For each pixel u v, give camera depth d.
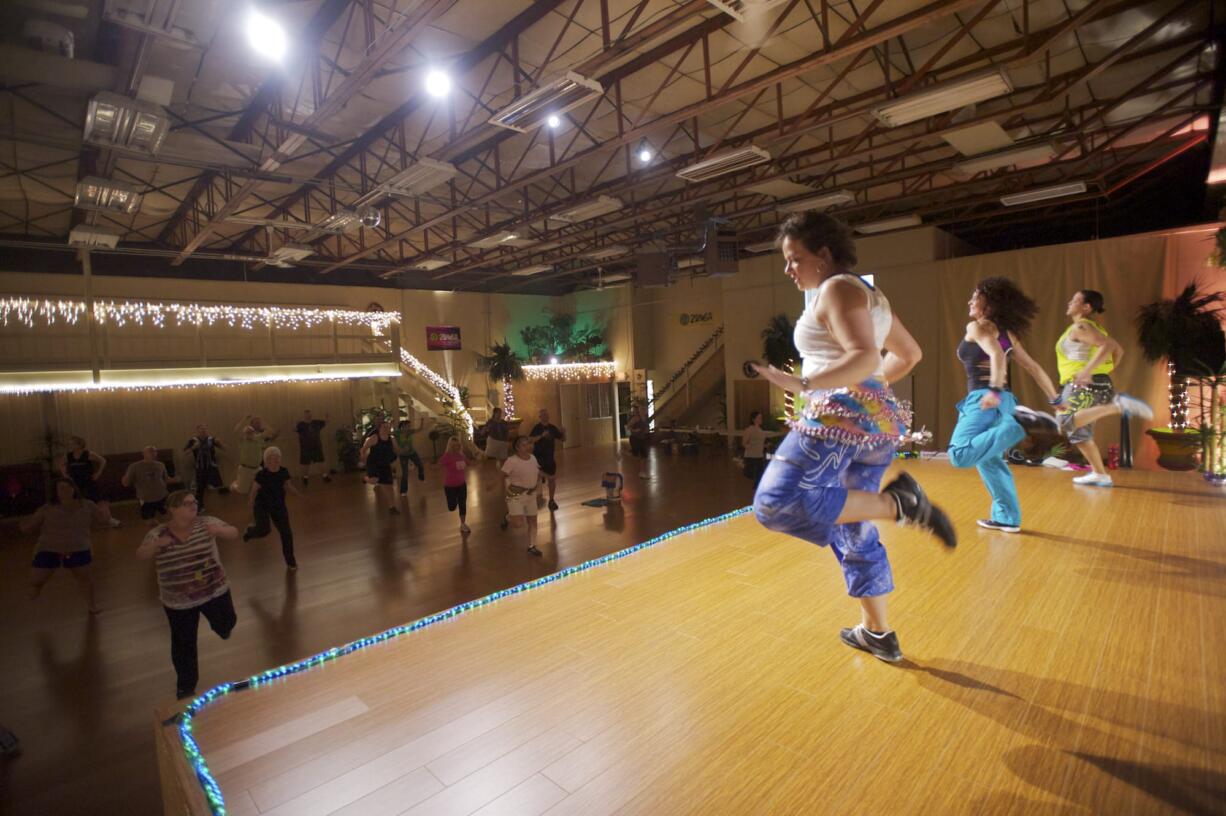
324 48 7.35
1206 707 1.93
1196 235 10.81
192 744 2.05
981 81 6.24
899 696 2.11
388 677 2.47
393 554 8.55
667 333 21.84
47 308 13.88
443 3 5.11
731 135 10.77
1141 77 8.77
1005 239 17.48
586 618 2.91
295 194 12.99
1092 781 1.63
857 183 11.09
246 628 6.21
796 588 3.14
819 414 1.92
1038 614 2.66
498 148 10.66
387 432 11.13
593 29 7.20
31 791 3.93
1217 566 3.07
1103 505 4.27
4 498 12.44
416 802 1.75
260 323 16.67
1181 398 10.19
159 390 14.85
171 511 4.47
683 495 11.88
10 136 7.41
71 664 5.62
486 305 21.62
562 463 16.84
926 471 5.77
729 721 2.03
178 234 15.25
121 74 6.10
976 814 1.55
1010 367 12.73
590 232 16.58
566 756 1.91
